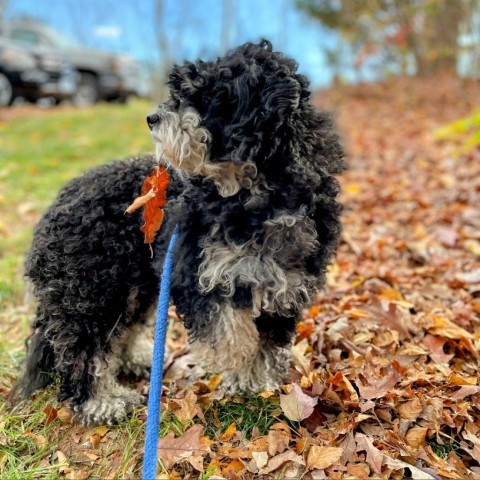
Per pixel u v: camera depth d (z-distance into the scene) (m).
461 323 0.73
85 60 3.29
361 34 3.54
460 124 1.73
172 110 0.52
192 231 0.55
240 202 0.53
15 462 0.57
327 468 0.52
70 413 0.63
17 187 1.46
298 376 0.67
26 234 1.16
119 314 0.62
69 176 1.56
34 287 0.63
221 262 0.53
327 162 0.56
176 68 0.53
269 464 0.53
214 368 0.59
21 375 0.69
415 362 0.67
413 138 1.87
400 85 3.10
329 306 0.80
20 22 3.26
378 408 0.59
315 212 0.56
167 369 0.72
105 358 0.62
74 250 0.59
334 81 3.90
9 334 0.83
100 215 0.60
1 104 2.92
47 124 2.38
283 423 0.58
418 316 0.75
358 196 1.28
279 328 0.62
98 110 2.86
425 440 0.55
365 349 0.69
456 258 0.92
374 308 0.75
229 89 0.50
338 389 0.62
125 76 3.47
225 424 0.60
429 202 1.18
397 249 0.98
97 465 0.57
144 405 0.65
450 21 3.17
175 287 0.57
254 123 0.50
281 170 0.53
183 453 0.55
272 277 0.53
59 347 0.61
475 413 0.57
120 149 1.95
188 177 0.54
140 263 0.61
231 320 0.54
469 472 0.51
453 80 2.97
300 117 0.53
